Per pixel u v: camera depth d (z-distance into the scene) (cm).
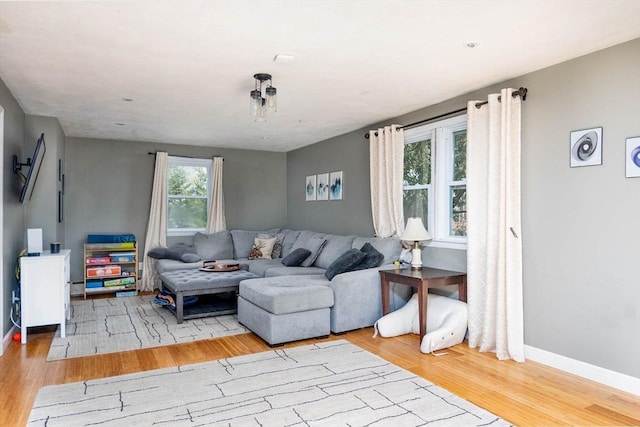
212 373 305
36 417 237
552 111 320
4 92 359
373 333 412
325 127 548
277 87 374
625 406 254
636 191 271
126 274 602
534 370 313
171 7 226
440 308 387
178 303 445
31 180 405
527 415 242
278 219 764
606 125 287
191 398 263
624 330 277
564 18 241
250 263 602
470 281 369
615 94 281
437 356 345
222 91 385
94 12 231
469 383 289
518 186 334
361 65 318
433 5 225
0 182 351
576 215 304
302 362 329
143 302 552
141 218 656
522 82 342
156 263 618
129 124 528
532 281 333
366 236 548
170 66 319
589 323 296
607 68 286
